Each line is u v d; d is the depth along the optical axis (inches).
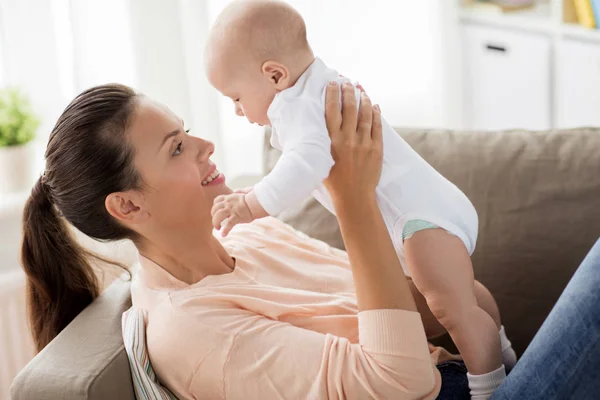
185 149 56.4
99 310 61.3
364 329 52.9
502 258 70.1
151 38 108.3
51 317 64.2
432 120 136.1
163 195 55.2
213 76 54.9
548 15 125.0
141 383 54.5
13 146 98.7
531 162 70.9
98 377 52.9
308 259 64.5
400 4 127.4
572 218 68.9
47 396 52.8
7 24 101.5
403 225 56.4
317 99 52.7
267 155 79.4
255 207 52.0
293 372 52.0
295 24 53.2
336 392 51.4
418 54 131.3
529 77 126.0
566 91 121.5
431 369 52.8
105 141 53.8
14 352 97.9
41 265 62.7
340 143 52.8
